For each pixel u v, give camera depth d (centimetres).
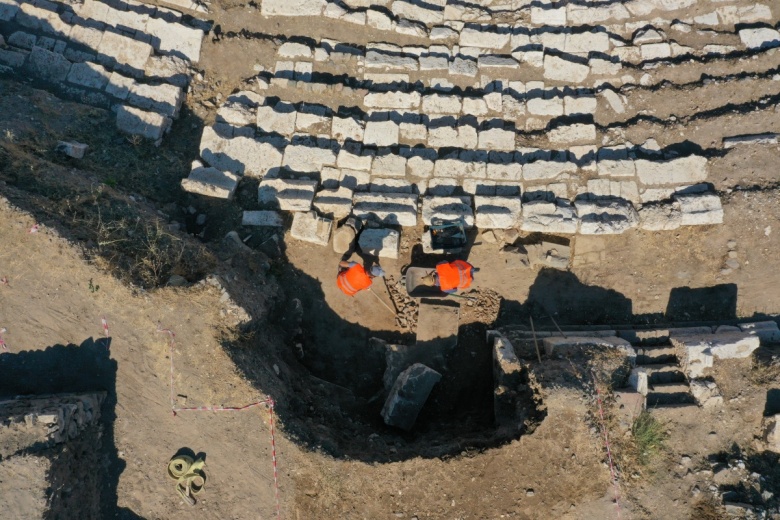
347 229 887
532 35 971
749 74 938
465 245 909
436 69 959
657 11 969
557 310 906
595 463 762
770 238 888
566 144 927
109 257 762
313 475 747
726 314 897
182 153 947
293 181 909
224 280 787
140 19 965
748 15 960
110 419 761
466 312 900
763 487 772
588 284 907
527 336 862
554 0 989
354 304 901
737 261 892
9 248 755
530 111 940
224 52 972
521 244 908
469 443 774
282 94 958
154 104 942
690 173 902
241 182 930
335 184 922
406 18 981
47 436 672
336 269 904
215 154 927
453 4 988
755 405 809
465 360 887
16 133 834
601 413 771
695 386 812
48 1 961
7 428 664
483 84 957
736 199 891
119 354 762
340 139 938
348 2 984
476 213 893
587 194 907
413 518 747
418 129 932
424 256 911
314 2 974
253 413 752
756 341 819
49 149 857
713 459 795
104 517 751
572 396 767
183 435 759
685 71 945
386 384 870
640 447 773
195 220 917
